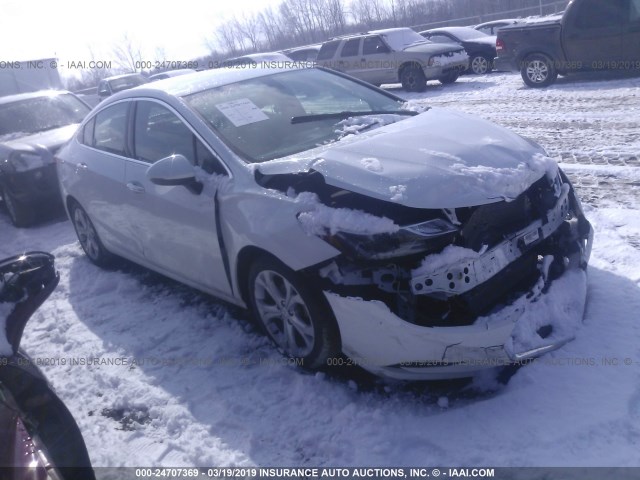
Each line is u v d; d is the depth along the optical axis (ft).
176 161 12.42
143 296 16.92
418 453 9.62
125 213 15.80
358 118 13.84
